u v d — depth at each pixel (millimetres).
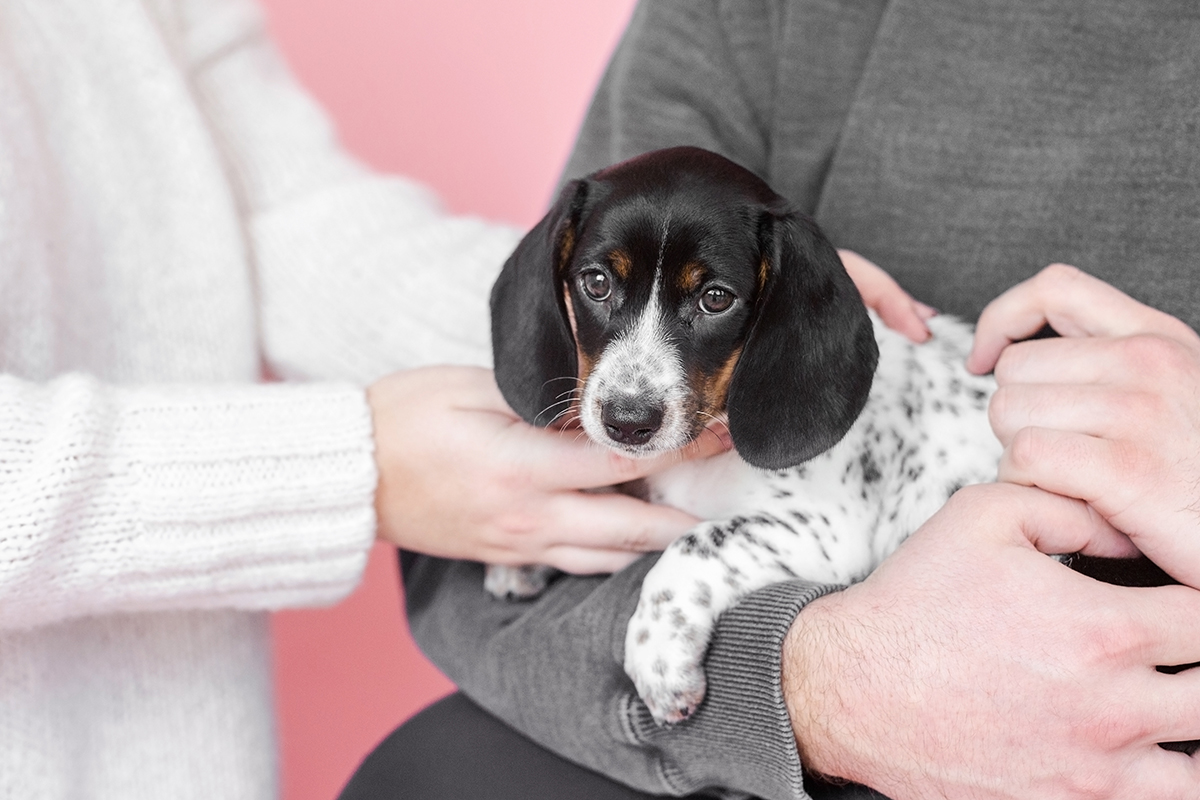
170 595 1933
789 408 1969
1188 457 1673
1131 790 1555
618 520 2027
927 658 1574
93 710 2111
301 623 4207
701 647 1802
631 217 2055
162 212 2361
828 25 2533
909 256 2396
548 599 2107
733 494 2172
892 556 1792
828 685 1620
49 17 2279
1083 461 1692
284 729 4242
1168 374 1751
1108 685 1535
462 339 2568
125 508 1814
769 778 1669
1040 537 1739
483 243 2738
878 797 1699
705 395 2090
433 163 4473
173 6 2643
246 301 2459
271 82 2836
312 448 1940
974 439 2254
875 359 2006
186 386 1994
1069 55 2148
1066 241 2133
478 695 2137
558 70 4484
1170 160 1964
